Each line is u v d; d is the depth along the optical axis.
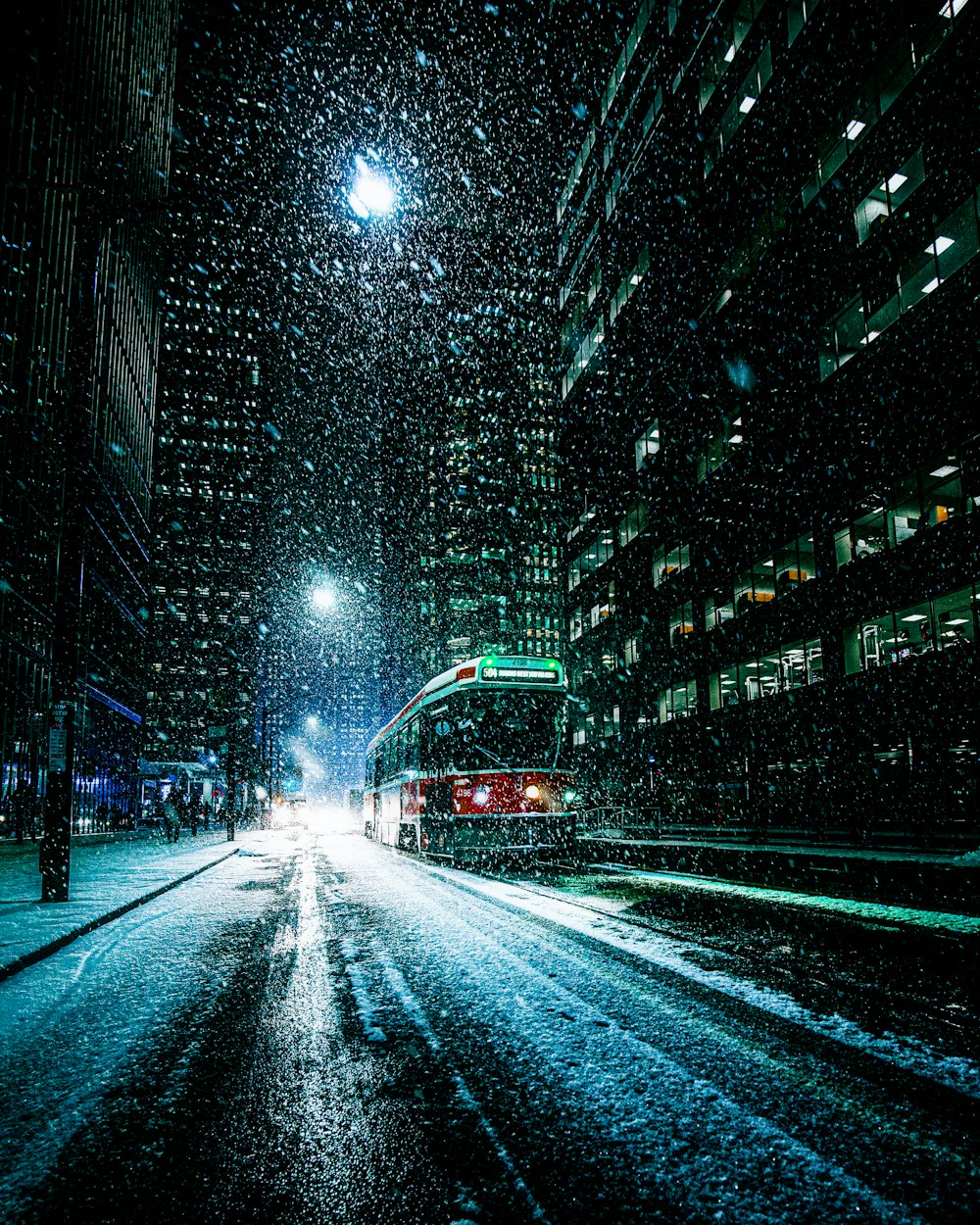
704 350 36.00
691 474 37.44
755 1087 4.02
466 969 6.81
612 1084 4.10
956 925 8.44
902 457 23.30
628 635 44.69
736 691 32.72
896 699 22.98
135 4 53.31
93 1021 5.50
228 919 10.26
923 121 22.64
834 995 5.74
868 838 21.34
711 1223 2.79
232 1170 3.26
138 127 55.44
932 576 22.00
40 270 34.84
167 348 120.69
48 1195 3.08
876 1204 2.90
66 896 11.37
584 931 8.48
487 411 135.62
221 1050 4.84
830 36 27.00
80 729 39.22
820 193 27.41
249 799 73.69
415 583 138.62
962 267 20.94
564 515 58.41
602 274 49.91
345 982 6.53
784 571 29.34
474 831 16.14
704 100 36.47
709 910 9.95
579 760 51.81
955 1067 4.25
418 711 20.02
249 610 114.06
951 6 21.61
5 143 31.14
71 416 12.73
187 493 116.06
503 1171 3.21
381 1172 3.22
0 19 30.52
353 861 20.19
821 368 27.27
